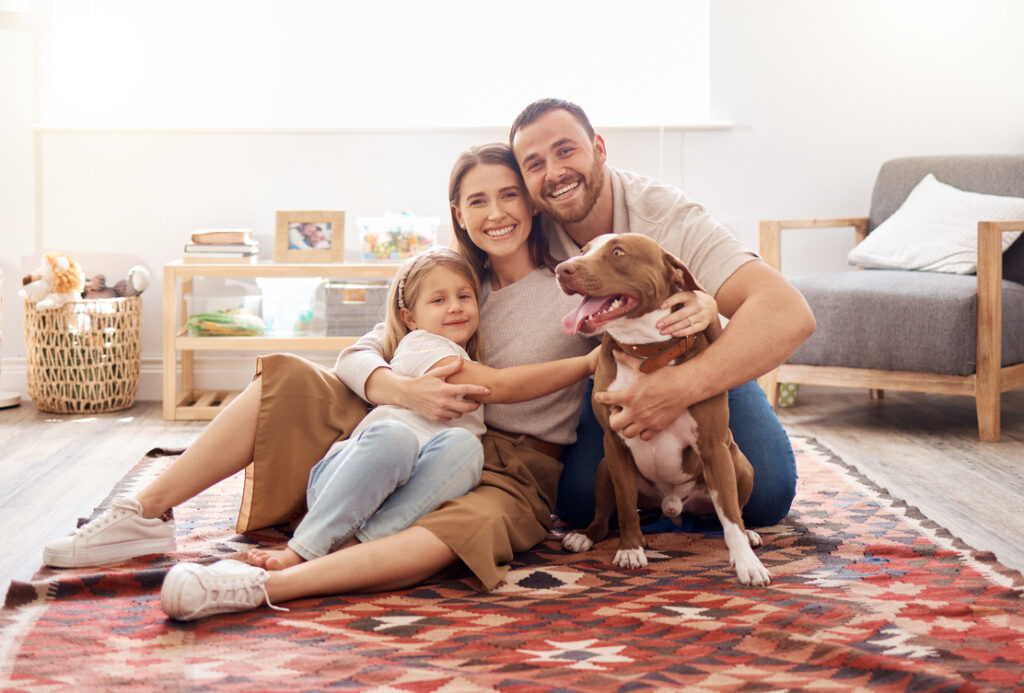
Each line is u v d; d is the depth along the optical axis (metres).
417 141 3.86
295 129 3.82
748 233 3.96
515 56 3.97
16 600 1.52
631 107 3.99
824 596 1.54
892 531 1.96
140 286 3.58
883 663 1.21
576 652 1.29
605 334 1.77
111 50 3.83
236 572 1.44
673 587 1.61
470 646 1.31
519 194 1.91
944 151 3.92
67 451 2.85
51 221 3.77
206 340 3.40
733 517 1.69
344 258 3.72
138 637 1.35
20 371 3.77
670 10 3.96
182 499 1.80
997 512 2.17
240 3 3.87
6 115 3.73
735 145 3.93
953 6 3.87
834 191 3.95
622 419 1.69
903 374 3.09
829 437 3.03
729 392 2.05
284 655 1.27
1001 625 1.39
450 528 1.58
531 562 1.78
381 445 1.58
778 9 3.88
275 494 1.85
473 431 1.85
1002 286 3.09
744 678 1.19
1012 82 3.89
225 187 3.83
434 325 1.89
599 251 1.63
